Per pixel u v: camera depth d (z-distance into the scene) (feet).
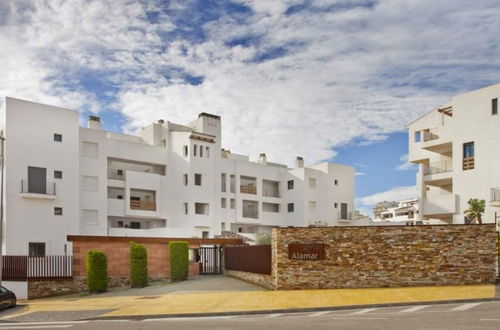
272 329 38.65
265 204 208.33
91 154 152.66
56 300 80.38
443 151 133.80
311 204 205.46
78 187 141.28
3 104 130.62
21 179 129.80
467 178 121.08
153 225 172.96
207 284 88.28
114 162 165.99
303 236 72.13
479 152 119.14
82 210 147.33
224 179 189.57
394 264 70.38
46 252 132.57
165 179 173.17
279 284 71.41
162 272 99.91
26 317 57.06
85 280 91.35
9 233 126.11
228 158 205.67
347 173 222.69
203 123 184.03
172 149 175.52
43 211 133.28
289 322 42.93
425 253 70.18
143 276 92.32
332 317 45.91
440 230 70.49
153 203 168.25
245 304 58.85
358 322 41.06
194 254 114.42
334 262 71.20
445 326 36.70
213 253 109.70
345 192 220.43
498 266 71.56
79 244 91.56
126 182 161.68
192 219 167.43
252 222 195.72
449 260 69.87
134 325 45.34
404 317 43.19
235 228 196.13
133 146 165.58
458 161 123.54
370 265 70.64
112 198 159.43
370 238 71.10
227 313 53.36
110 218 162.20
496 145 115.85
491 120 117.60
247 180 202.90
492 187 115.34
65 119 140.46
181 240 104.37
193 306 59.16
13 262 89.86
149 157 169.68
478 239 70.08
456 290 63.00
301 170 204.85
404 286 69.62
